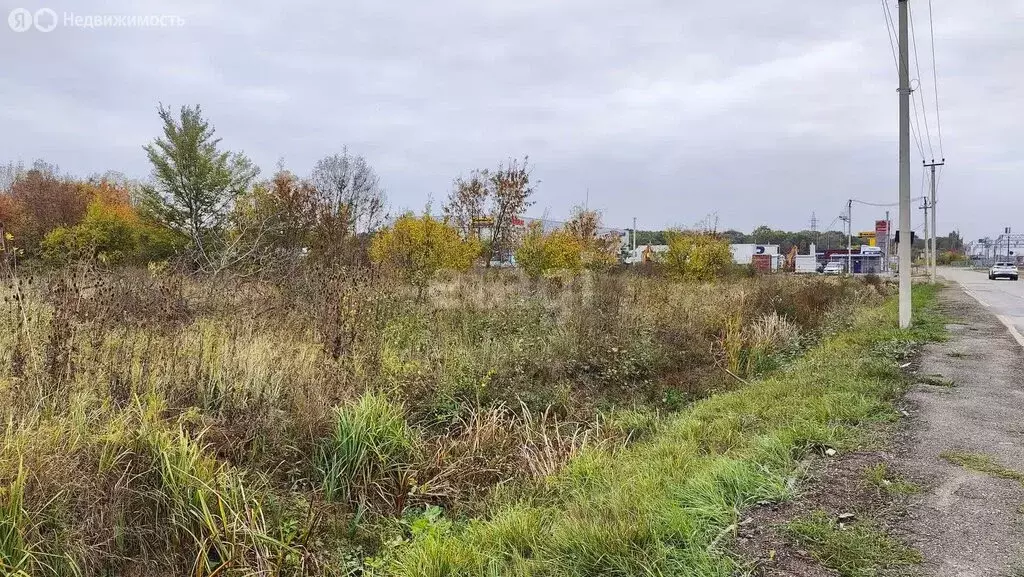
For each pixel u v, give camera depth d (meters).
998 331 10.77
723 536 3.15
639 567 2.91
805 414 5.29
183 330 5.78
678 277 21.44
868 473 3.90
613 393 7.75
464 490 4.97
